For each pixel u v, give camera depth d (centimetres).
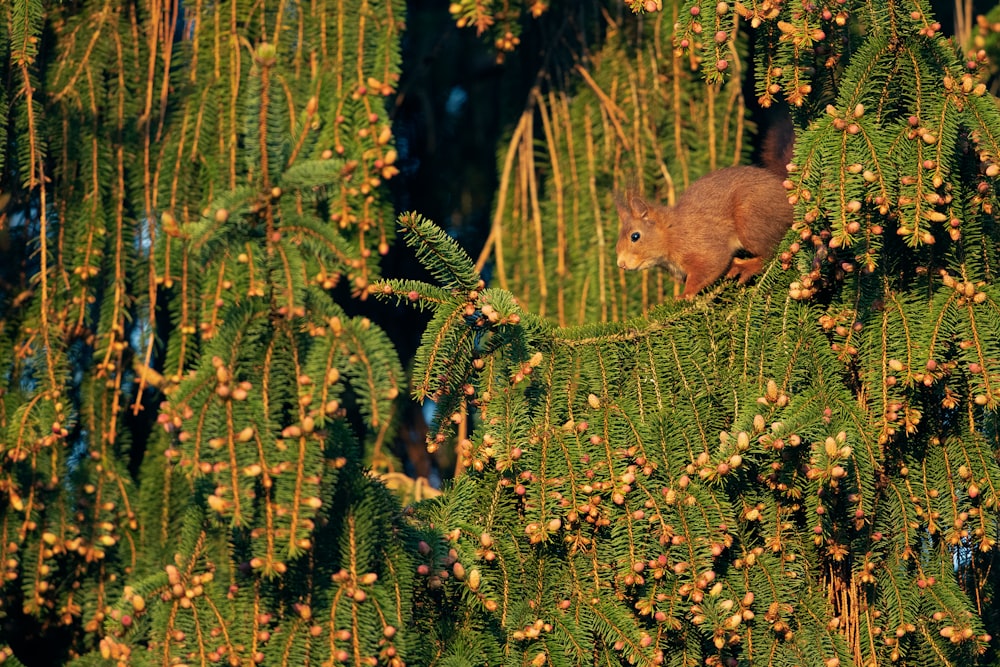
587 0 1040
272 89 594
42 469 822
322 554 623
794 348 709
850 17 718
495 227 1009
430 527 674
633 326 742
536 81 1036
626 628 659
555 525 661
